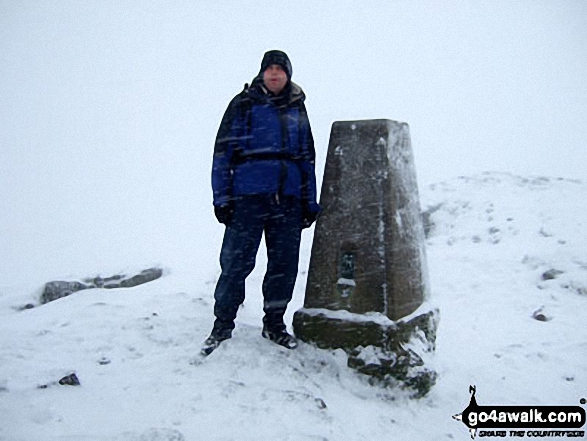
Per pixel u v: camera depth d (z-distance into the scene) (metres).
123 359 4.17
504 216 10.05
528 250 8.53
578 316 6.33
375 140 4.38
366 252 4.30
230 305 4.21
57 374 3.77
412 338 4.30
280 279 4.31
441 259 8.66
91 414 3.33
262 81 4.18
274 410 3.47
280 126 4.15
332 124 4.58
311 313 4.40
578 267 7.45
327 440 3.23
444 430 3.79
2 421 3.13
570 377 4.71
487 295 7.16
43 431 3.08
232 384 3.71
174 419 3.32
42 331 4.71
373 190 4.33
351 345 4.21
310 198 4.31
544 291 7.11
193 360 4.04
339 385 4.05
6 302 7.55
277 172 4.10
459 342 5.66
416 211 4.73
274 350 4.25
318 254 4.46
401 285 4.30
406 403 4.02
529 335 5.82
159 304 5.51
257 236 4.17
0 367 3.86
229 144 4.12
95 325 4.81
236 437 3.19
